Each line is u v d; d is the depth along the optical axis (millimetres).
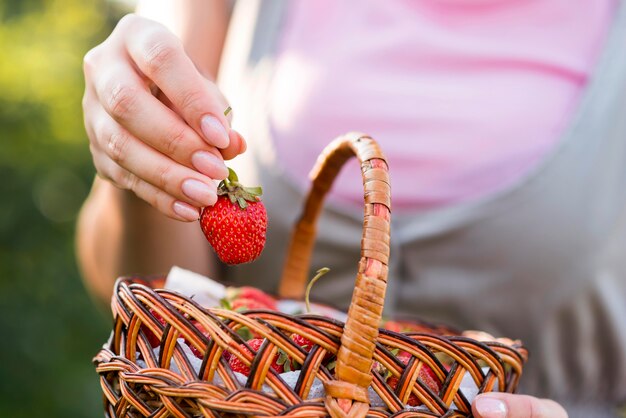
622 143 697
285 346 450
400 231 722
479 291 706
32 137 1892
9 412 1564
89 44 2164
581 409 715
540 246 692
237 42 795
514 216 695
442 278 713
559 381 719
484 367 528
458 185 708
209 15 808
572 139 696
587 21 715
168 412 453
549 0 715
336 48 740
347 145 523
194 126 485
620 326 696
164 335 458
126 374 462
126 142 495
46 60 1984
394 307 728
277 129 747
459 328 722
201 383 447
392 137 720
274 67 764
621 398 718
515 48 715
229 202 501
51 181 1900
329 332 454
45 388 1619
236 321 449
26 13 2057
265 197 742
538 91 708
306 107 732
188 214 498
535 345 711
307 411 444
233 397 443
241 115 767
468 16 727
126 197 675
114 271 751
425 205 715
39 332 1682
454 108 711
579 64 713
